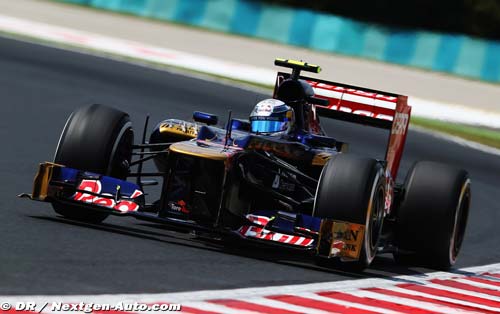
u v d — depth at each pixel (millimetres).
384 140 61781
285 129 27609
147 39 105750
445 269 29703
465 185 29359
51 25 103812
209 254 24797
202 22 129875
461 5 145625
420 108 85125
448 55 119000
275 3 144125
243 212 26375
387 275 26469
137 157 45094
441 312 21422
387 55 121312
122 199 25312
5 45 78438
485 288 26719
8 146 42188
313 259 27234
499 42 117562
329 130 61938
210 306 18297
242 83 79875
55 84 64000
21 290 17453
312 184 28266
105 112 26703
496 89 108938
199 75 80062
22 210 27391
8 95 57344
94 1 133125
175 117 58531
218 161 24734
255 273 23016
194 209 24891
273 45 121000
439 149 62969
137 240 25125
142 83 70438
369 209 24891
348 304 20703
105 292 18266
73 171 25625
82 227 25781
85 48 86188
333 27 123688
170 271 21531
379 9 146625
